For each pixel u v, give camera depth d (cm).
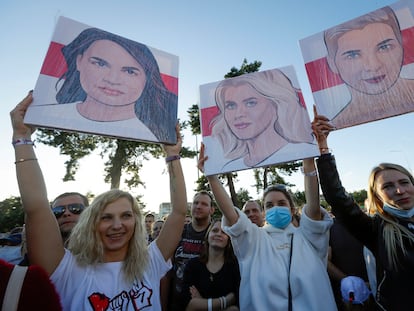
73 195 235
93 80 198
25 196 153
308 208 221
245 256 221
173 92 230
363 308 195
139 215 187
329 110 221
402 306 162
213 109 246
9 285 118
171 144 215
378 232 190
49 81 182
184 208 201
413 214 180
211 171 226
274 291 196
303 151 215
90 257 164
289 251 213
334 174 205
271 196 247
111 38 216
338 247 268
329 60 233
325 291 193
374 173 203
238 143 230
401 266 168
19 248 261
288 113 230
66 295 153
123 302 153
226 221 228
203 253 276
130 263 168
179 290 301
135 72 217
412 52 214
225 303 238
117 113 199
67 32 200
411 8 223
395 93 209
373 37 227
